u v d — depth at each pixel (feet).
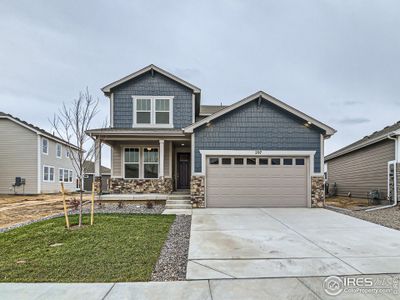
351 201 46.96
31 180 67.21
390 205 37.99
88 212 31.09
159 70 45.03
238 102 34.96
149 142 44.34
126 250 16.57
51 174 74.84
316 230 21.91
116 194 41.75
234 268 13.56
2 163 67.15
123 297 10.54
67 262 14.42
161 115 45.16
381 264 13.99
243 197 35.17
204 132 35.37
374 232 21.18
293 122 35.70
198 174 34.99
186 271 13.25
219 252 16.14
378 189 44.78
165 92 45.50
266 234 20.57
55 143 77.41
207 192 35.09
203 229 22.30
